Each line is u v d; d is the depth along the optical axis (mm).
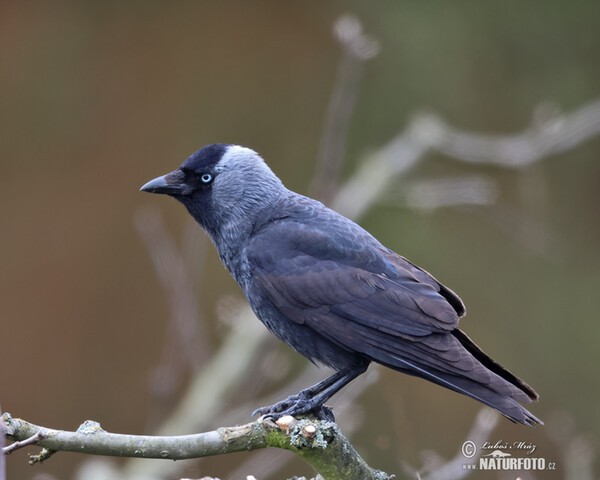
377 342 7137
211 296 14555
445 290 7570
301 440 6109
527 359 14312
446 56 15305
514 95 15242
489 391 6668
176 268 11852
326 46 16641
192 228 12508
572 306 14594
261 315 7711
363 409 11555
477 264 14656
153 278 15773
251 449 6133
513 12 15258
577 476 10203
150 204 16094
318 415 7125
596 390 14078
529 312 14555
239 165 8117
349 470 6285
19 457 13297
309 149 16203
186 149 16359
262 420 6152
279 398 10914
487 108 15273
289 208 7961
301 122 16391
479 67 15312
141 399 15070
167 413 13008
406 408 12234
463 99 15250
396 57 15289
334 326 7242
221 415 11305
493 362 7195
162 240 12242
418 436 12930
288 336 7570
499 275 14664
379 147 14984
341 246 7512
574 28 15164
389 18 15406
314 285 7344
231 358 11773
